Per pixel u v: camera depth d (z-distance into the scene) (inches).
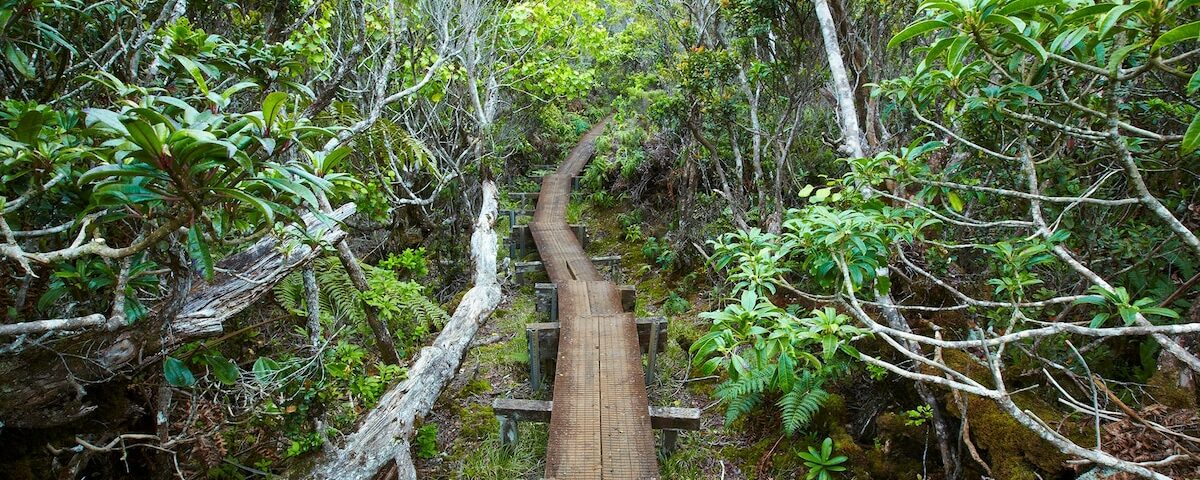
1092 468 90.4
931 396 118.3
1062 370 105.3
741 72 218.2
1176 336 102.2
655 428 148.1
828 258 90.4
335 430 112.7
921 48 100.9
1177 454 81.0
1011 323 82.4
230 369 97.7
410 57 192.2
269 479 107.8
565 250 291.9
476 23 234.5
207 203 57.0
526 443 158.2
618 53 378.0
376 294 148.8
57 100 85.3
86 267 78.7
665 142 331.3
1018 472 99.8
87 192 67.1
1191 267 104.3
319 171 68.8
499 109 367.9
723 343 83.0
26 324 59.0
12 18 73.4
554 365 193.8
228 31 144.0
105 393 95.6
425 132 256.7
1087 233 108.8
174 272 81.8
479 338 220.2
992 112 84.9
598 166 406.3
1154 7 58.1
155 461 105.4
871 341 143.2
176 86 103.8
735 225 221.5
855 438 142.5
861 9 172.7
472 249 238.5
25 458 86.2
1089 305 114.3
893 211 95.6
